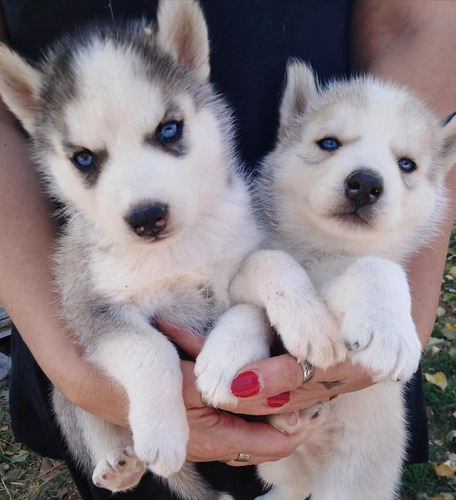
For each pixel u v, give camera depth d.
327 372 0.24
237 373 0.23
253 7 0.31
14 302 0.28
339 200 0.28
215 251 0.28
